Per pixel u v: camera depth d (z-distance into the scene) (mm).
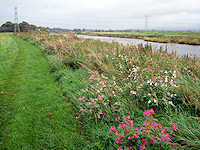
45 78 5781
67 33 15727
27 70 6801
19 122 3137
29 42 20250
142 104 3072
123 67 4223
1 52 10414
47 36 17656
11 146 2525
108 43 8531
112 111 2893
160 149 1927
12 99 4109
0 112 3479
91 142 2570
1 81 5250
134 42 7230
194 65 4449
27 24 64000
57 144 2549
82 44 9008
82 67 6062
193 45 15016
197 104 2725
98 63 5398
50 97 4219
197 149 1962
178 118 2592
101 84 3420
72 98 3986
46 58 9180
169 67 4270
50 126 3006
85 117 3043
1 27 71688
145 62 4359
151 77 3074
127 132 2082
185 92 3004
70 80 5094
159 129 1999
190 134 2152
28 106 3762
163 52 5734
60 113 3445
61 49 8930
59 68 6555
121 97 3262
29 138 2699
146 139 1951
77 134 2770
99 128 2713
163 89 2910
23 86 4969
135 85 3229
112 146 2297
